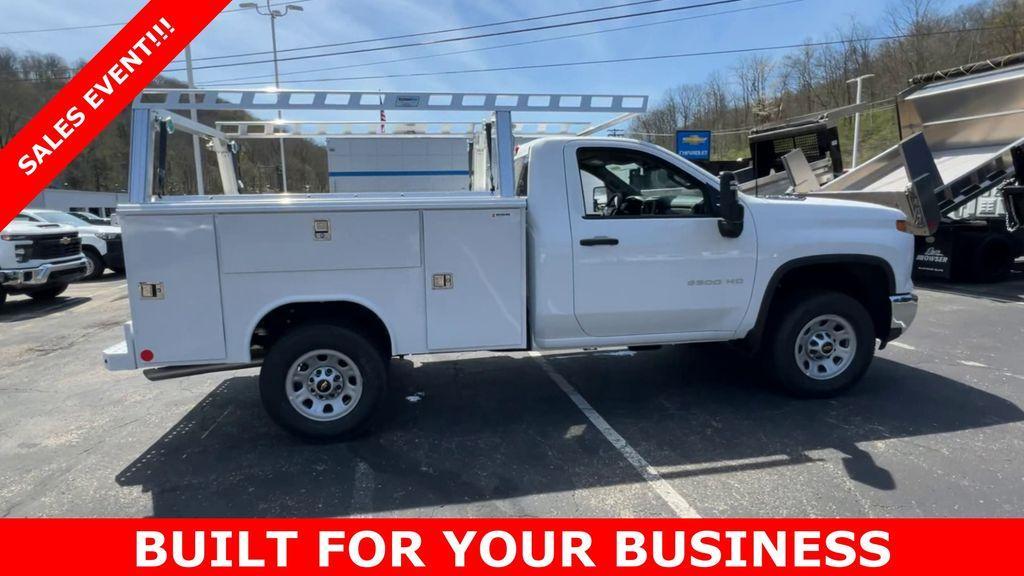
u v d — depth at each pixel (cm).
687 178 442
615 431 426
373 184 570
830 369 477
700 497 332
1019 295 923
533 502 332
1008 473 351
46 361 662
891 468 360
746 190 907
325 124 554
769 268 448
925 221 834
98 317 931
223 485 358
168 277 374
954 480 344
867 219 466
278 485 356
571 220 420
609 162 439
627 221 427
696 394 500
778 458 377
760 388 511
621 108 432
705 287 440
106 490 355
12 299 1131
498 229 406
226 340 385
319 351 398
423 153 573
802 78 5428
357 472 371
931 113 1035
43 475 377
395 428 439
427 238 398
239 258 378
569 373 568
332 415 407
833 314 466
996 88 921
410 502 334
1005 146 941
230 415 477
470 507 328
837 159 1034
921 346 629
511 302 415
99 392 543
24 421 471
